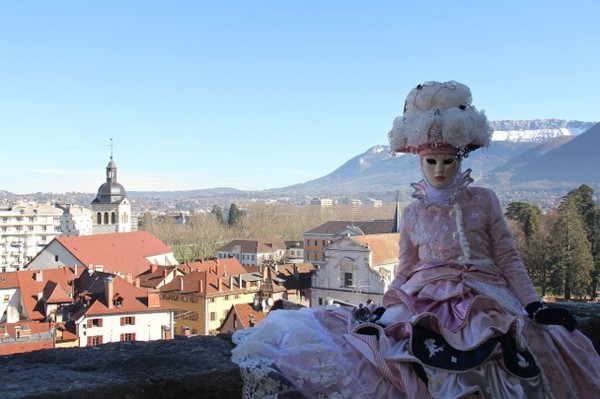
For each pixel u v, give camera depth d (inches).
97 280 1652.3
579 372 132.7
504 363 122.0
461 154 141.3
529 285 137.7
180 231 4761.3
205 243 4365.2
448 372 117.9
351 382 118.3
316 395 118.0
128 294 1544.0
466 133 137.6
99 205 3991.1
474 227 140.6
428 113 140.0
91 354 144.9
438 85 142.6
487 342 122.3
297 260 3511.3
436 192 145.2
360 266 1624.0
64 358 141.7
